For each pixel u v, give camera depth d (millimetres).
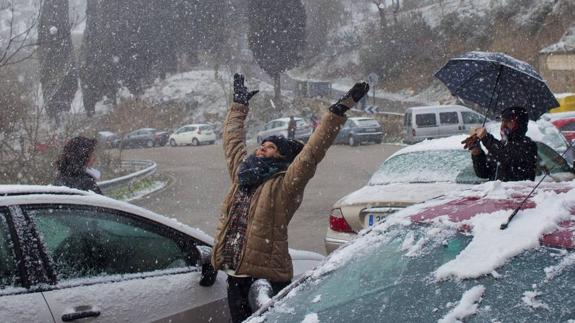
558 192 2883
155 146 48250
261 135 40469
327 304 2783
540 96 5676
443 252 2709
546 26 45688
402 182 7098
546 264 2418
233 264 4281
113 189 18938
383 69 57156
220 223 4422
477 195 3098
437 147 7422
